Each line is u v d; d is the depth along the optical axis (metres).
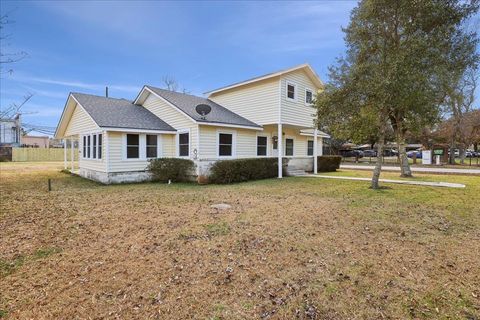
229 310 2.71
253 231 5.07
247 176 13.20
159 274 3.44
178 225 5.47
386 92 8.65
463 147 25.81
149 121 14.28
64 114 16.62
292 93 15.30
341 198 8.41
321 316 2.63
